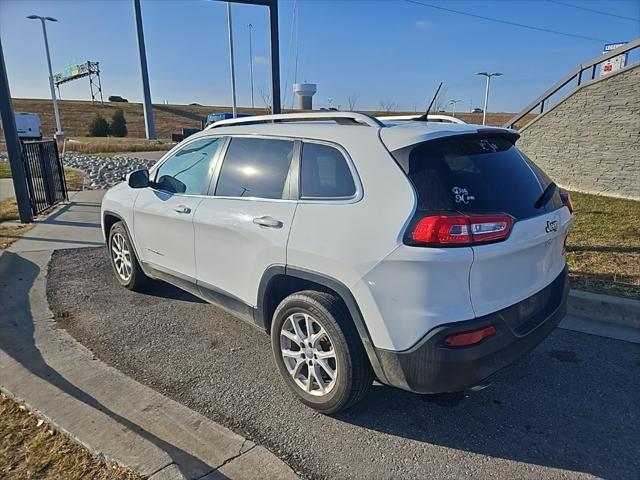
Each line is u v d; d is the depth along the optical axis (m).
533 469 2.32
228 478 2.21
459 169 2.41
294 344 2.90
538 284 2.64
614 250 5.77
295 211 2.75
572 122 11.47
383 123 2.68
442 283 2.21
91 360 3.37
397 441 2.53
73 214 8.68
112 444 2.36
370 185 2.45
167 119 79.19
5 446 2.43
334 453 2.43
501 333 2.35
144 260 4.34
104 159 20.69
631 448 2.47
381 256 2.31
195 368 3.29
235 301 3.29
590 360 3.38
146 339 3.73
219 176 3.41
